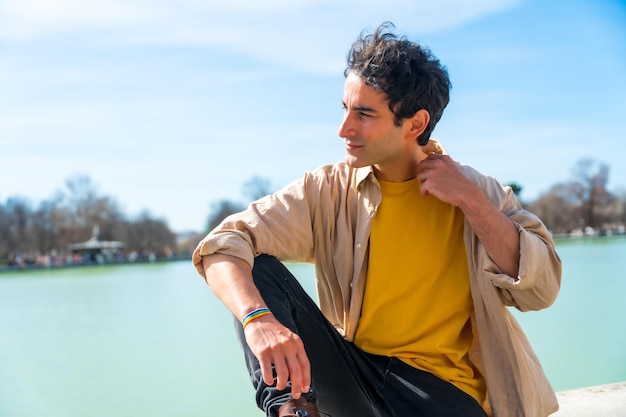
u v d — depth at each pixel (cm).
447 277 187
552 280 179
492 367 181
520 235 174
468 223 183
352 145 182
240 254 171
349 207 192
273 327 153
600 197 4444
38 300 2088
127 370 787
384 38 178
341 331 196
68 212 5994
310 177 197
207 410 555
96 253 5812
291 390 147
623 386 302
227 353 877
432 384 178
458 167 179
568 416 266
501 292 182
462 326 188
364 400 183
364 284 188
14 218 5800
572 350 740
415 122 183
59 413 578
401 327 186
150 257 5972
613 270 1788
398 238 188
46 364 870
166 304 1692
